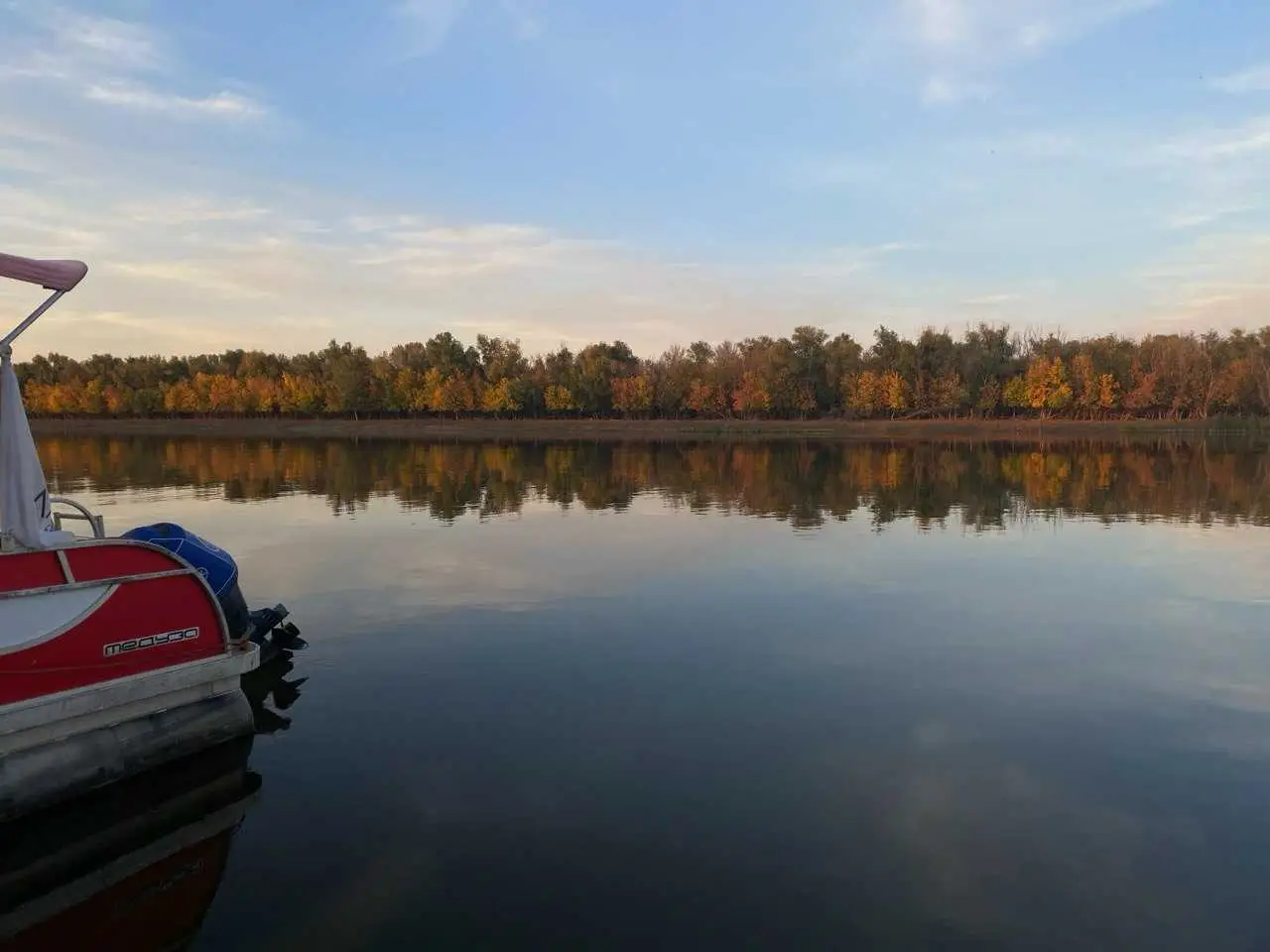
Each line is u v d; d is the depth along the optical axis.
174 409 117.31
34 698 7.62
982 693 10.49
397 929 5.95
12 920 6.27
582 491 32.94
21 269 7.81
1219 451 58.72
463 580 16.53
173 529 11.26
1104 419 96.75
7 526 7.79
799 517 25.27
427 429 95.31
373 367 114.94
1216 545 20.20
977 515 25.59
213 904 6.30
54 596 7.82
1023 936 5.85
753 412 104.25
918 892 6.34
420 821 7.44
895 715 9.79
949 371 98.06
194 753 8.77
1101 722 9.60
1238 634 12.98
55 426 104.19
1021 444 70.50
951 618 13.82
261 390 113.44
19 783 7.41
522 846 7.02
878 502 29.00
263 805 7.77
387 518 25.17
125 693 8.20
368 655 11.96
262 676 11.12
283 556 18.91
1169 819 7.44
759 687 10.69
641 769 8.41
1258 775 8.27
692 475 40.41
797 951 5.68
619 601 14.91
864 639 12.71
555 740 9.12
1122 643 12.53
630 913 6.10
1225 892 6.38
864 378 98.69
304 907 6.24
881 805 7.67
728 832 7.21
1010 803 7.72
